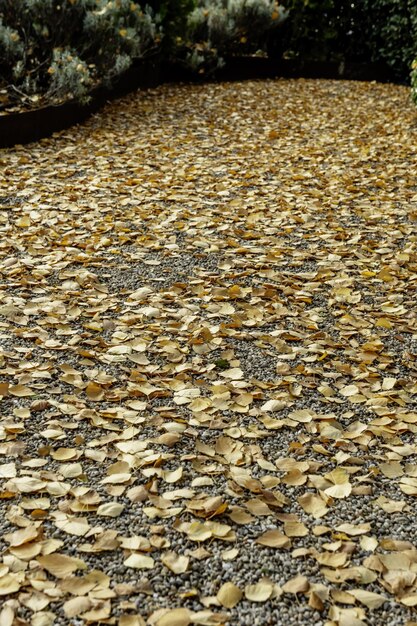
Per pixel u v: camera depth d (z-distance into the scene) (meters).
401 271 3.45
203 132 5.75
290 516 2.16
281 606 1.92
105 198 4.27
